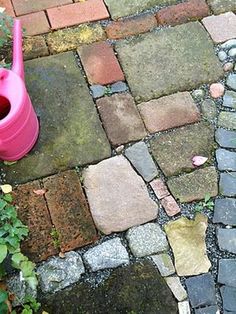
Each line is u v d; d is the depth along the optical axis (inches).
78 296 57.8
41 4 76.6
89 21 75.5
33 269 58.0
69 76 71.1
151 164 65.1
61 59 72.3
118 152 66.1
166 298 57.5
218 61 72.1
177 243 60.5
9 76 60.9
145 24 75.3
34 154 65.7
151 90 70.1
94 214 62.1
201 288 58.2
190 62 72.1
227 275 58.9
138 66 71.9
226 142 66.6
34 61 72.1
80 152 65.9
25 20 75.3
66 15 75.7
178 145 66.4
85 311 57.1
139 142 66.7
